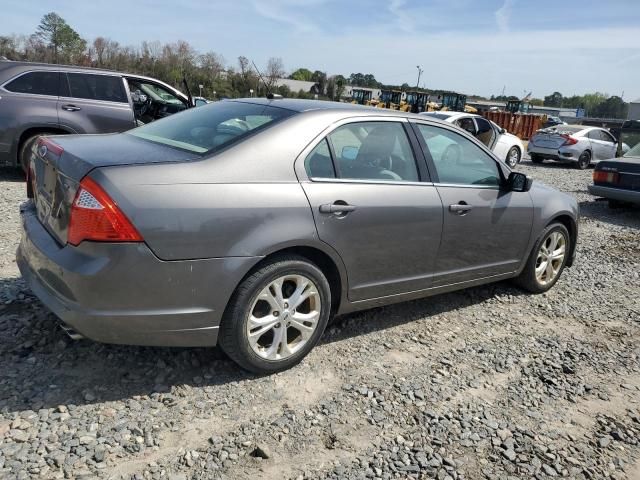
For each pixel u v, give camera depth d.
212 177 2.98
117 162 2.86
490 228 4.46
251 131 3.29
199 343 3.04
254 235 3.04
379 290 3.81
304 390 3.27
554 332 4.54
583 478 2.77
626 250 7.64
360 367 3.61
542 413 3.31
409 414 3.14
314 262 3.48
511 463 2.83
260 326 3.21
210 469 2.54
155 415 2.88
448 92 34.16
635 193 9.78
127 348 3.45
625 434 3.19
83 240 2.72
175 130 3.64
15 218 6.11
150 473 2.47
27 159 8.02
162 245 2.78
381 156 3.79
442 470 2.71
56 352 3.33
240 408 3.02
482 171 4.50
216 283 2.96
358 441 2.86
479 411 3.25
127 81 8.78
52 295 2.88
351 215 3.45
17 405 2.81
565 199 5.34
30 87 7.96
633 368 4.02
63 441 2.60
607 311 5.15
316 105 3.70
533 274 5.16
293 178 3.26
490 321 4.62
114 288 2.73
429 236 3.97
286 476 2.56
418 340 4.11
